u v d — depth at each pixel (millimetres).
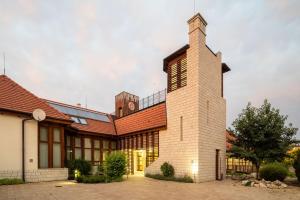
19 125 13758
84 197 9180
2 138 12938
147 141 21328
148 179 17297
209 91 18344
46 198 8711
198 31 17391
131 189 11734
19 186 11859
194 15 17812
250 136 16953
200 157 16125
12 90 14969
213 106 18844
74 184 13156
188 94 17516
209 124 17859
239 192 11500
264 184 13680
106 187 12234
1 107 12914
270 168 14836
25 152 13797
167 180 16734
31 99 15469
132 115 24766
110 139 25188
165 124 19219
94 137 23484
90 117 25297
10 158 13141
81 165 17500
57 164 15750
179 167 17391
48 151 15180
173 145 18281
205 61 18047
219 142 19312
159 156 19547
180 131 17828
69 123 16141
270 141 16469
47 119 14828
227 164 23531
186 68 18422
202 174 16172
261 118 16750
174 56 19703
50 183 13438
